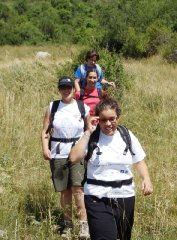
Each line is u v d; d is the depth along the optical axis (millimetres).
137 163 3918
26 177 6066
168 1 32188
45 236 4742
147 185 3816
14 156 6930
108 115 3740
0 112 8898
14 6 74938
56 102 5039
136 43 26750
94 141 3822
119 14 29891
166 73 18234
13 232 4652
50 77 13062
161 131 8672
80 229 4828
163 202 5414
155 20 29938
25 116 8758
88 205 3785
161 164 6664
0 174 6129
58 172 4973
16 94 11148
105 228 3691
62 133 4926
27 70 13656
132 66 19062
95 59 6297
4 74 13172
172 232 4770
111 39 28781
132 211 3889
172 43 24812
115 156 3787
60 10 62938
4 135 7562
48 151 4977
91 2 64875
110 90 10758
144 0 31875
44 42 49156
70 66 12836
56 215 5266
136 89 12469
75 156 3814
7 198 5406
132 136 3924
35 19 61406
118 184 3779
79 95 6137
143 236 4691
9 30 48406
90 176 3822
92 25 45438
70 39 49000
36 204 5359
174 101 11250
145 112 10328
